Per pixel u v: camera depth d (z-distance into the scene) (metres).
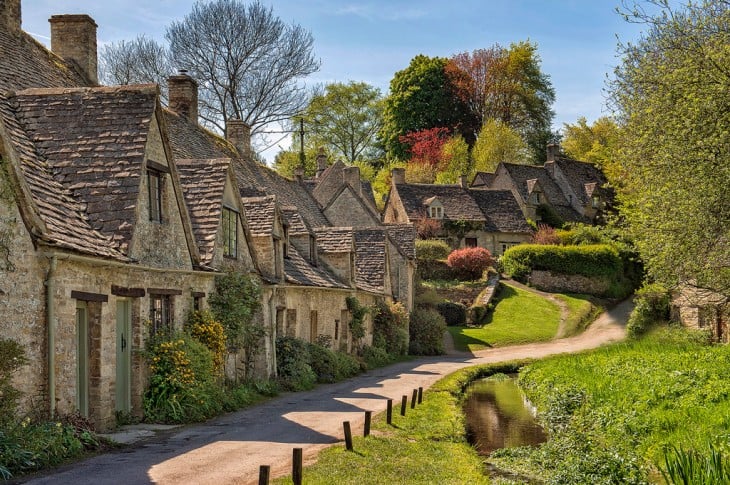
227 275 19.16
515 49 94.50
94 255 12.72
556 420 18.11
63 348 12.05
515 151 87.38
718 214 21.22
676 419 15.43
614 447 14.16
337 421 15.72
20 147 14.45
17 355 10.54
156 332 15.68
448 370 31.12
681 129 21.23
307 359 24.59
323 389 22.89
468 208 70.25
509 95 93.25
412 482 10.69
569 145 95.44
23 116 15.80
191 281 17.45
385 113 92.88
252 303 19.97
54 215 12.87
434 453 13.23
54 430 10.90
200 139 28.02
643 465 12.91
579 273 57.81
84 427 12.02
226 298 18.84
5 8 19.09
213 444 12.62
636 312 44.38
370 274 39.25
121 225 14.27
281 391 21.73
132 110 15.64
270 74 47.59
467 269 59.38
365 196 66.19
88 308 13.32
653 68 22.91
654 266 24.20
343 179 56.03
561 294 56.44
